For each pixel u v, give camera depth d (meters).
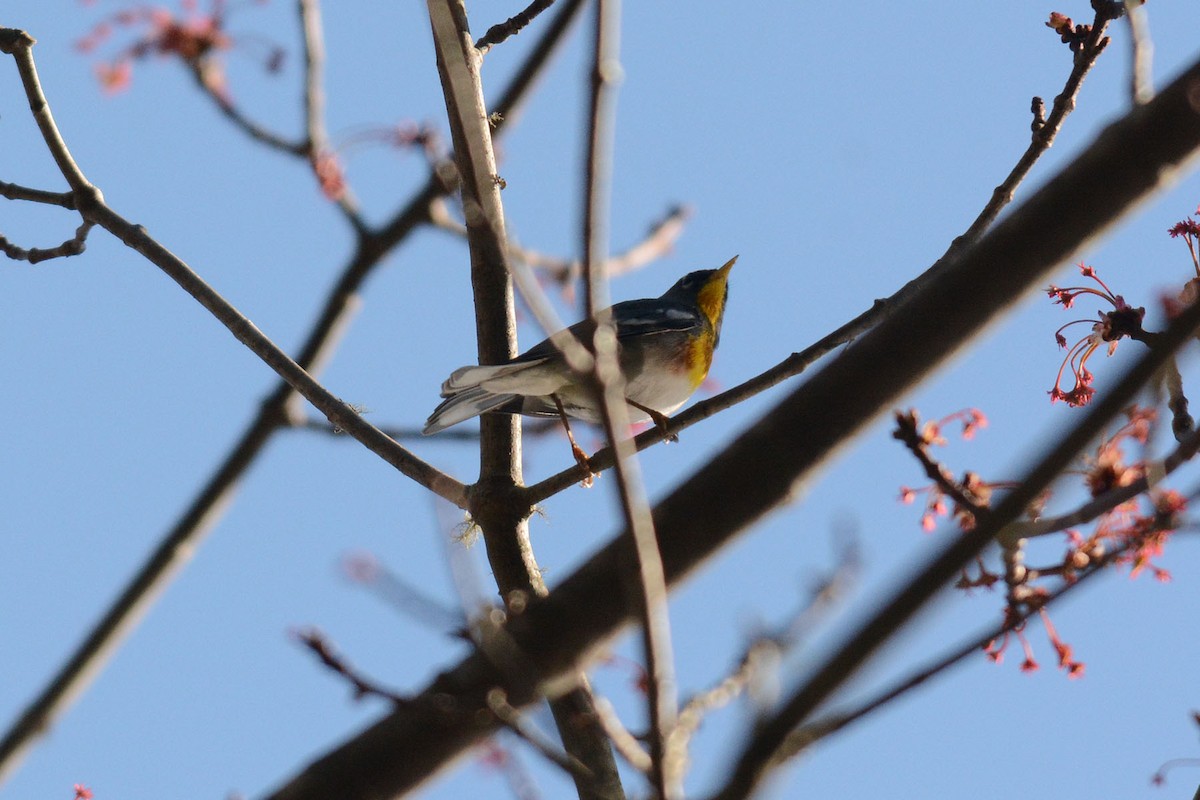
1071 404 9.94
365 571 6.16
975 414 9.40
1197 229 9.59
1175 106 5.98
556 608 6.32
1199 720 8.58
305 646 6.39
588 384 5.00
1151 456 6.48
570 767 5.82
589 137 4.98
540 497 11.62
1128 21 7.37
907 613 4.84
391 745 6.21
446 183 5.99
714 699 5.38
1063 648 8.39
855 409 6.15
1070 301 10.06
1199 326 5.14
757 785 4.77
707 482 6.21
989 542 4.97
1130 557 7.61
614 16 5.02
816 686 4.80
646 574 4.96
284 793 6.30
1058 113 11.18
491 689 6.23
